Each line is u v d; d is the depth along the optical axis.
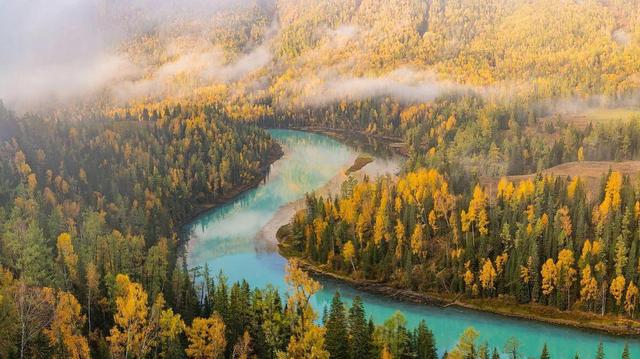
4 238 120.81
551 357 113.50
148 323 92.75
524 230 140.00
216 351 89.88
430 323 127.50
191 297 108.56
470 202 151.62
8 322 80.69
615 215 140.12
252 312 100.00
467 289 136.00
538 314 128.25
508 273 135.00
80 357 84.00
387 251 153.12
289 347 90.50
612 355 114.25
